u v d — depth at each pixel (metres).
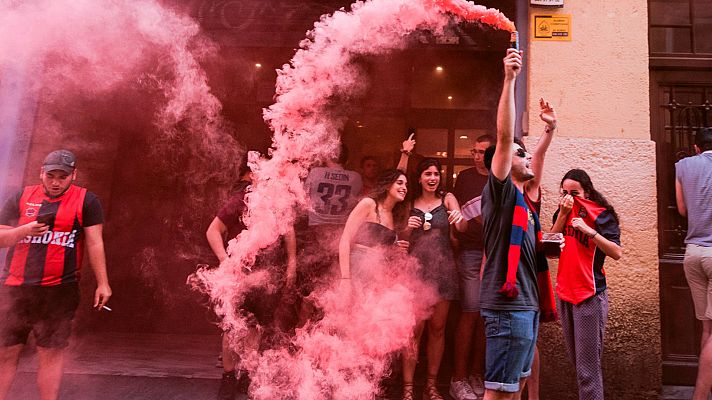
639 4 4.25
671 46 4.50
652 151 4.06
